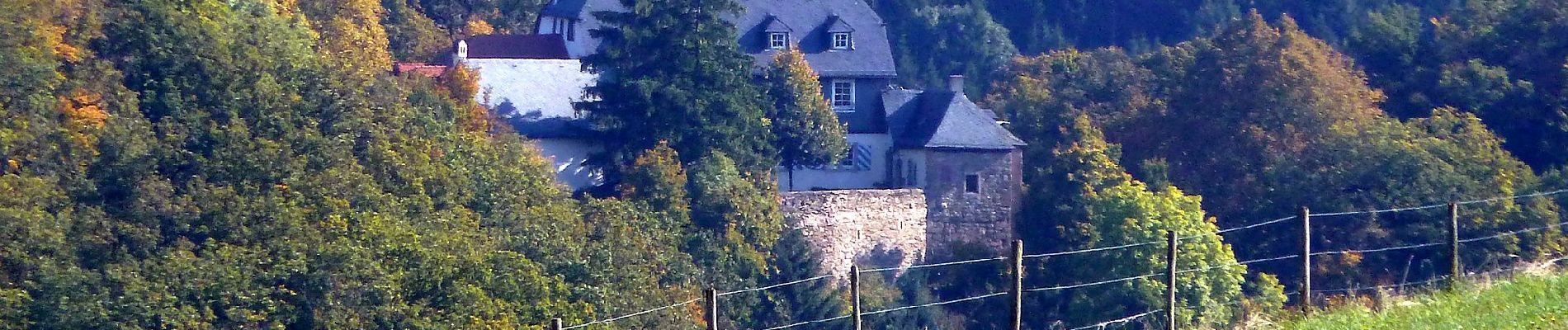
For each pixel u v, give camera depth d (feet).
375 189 474.90
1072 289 654.94
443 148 536.01
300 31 638.53
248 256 434.30
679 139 645.10
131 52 524.11
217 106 505.66
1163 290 617.62
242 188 469.98
